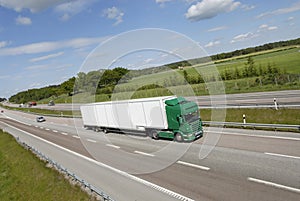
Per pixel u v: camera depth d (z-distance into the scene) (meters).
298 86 32.16
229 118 22.34
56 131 33.50
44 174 15.13
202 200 8.99
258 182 9.72
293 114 18.47
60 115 48.91
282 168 10.73
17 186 15.09
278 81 36.66
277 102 24.53
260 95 31.52
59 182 13.19
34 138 30.94
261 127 18.27
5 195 14.50
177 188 10.27
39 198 12.06
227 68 49.69
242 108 23.64
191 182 10.65
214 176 10.95
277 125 16.78
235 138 16.64
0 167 21.09
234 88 39.00
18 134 37.59
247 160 12.31
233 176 10.64
